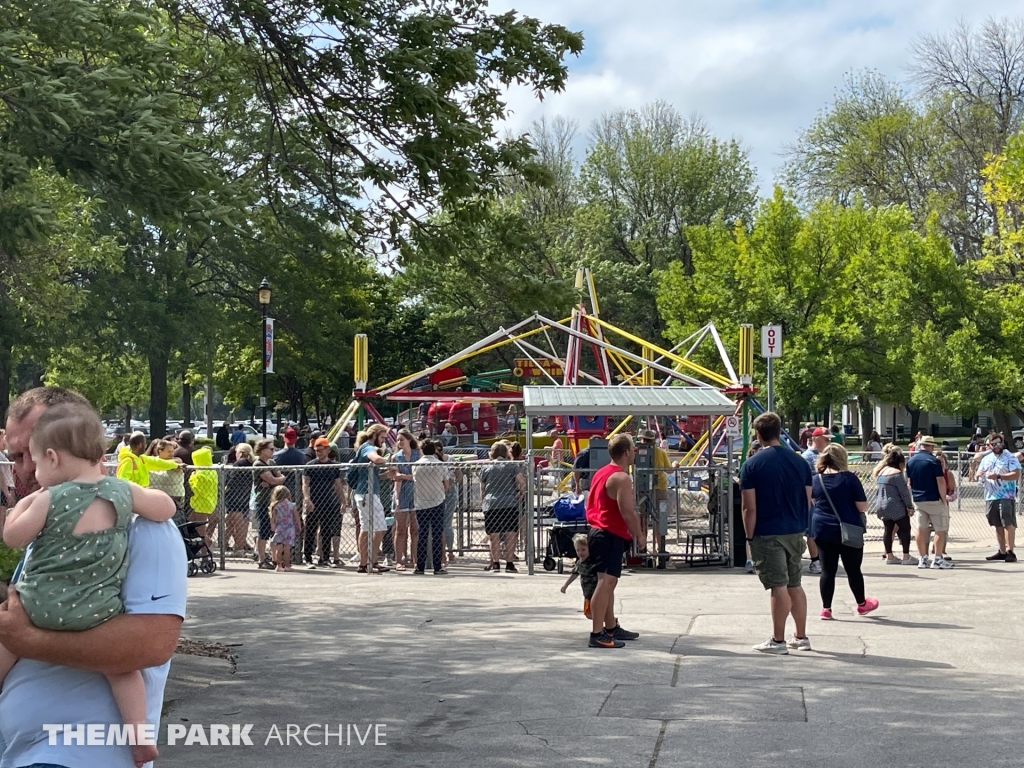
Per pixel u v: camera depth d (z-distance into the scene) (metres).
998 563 16.92
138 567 3.42
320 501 16.73
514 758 6.51
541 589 14.20
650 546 16.39
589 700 7.90
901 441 49.69
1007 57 42.09
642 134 60.19
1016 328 29.16
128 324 41.88
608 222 57.41
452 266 12.43
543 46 11.51
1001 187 27.91
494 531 16.14
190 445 17.23
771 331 16.20
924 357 29.59
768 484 9.59
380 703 7.93
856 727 7.10
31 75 7.91
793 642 9.81
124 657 3.34
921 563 16.33
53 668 3.38
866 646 9.98
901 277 30.78
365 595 13.73
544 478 22.30
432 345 57.81
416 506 15.82
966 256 42.56
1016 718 7.33
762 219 39.06
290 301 47.06
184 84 12.51
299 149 12.66
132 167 8.13
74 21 8.36
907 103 49.41
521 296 12.05
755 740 6.82
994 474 17.06
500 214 12.08
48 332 40.12
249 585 14.70
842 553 11.51
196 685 8.44
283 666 9.28
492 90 12.00
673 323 40.56
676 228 59.78
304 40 11.29
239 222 9.27
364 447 16.89
